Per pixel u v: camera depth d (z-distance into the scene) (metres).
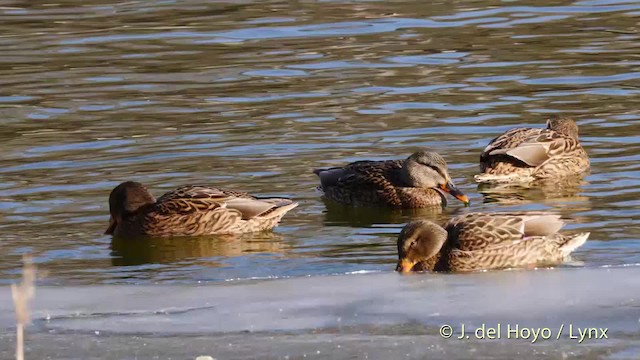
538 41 27.20
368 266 14.46
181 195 16.88
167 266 14.81
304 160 19.39
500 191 18.12
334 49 26.98
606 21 29.09
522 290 11.92
